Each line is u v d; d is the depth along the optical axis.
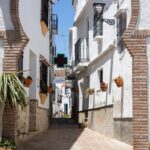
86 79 25.97
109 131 19.20
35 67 18.00
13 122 13.04
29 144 15.30
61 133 20.17
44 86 19.75
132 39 13.30
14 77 12.22
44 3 20.25
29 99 17.38
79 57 25.66
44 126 21.17
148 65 13.29
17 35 13.28
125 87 16.55
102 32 21.28
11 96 11.95
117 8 17.88
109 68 19.47
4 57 13.23
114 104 18.34
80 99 28.09
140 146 13.13
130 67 15.92
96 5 20.05
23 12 14.86
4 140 12.61
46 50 22.16
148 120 13.20
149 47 13.31
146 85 13.23
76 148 15.17
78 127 24.70
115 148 15.30
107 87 19.78
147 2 13.43
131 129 15.80
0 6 13.36
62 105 56.00
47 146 15.30
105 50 19.66
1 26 13.32
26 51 15.73
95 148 15.29
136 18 13.36
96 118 22.17
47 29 21.41
